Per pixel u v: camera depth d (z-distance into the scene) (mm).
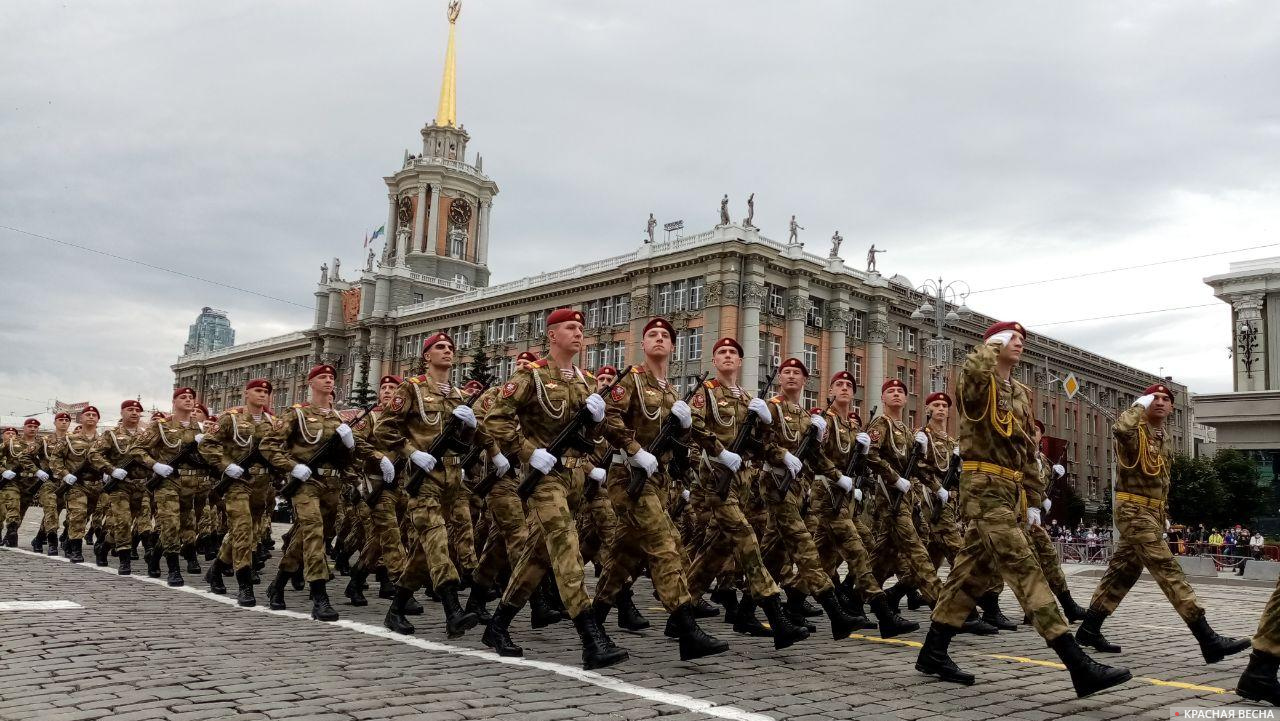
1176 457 40906
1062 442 30406
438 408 9078
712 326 46125
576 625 6586
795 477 8445
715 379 8375
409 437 8984
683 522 11500
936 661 6562
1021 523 7219
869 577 8516
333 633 8148
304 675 6168
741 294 46344
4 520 17516
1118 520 8117
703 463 7938
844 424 9828
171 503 12086
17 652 6734
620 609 8961
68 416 15984
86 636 7484
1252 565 22406
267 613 9422
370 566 10492
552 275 57000
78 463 14797
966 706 5750
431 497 8297
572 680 6211
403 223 79750
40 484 17859
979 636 9203
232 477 10320
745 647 7930
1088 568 24094
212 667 6371
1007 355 6492
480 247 81188
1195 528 38719
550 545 6734
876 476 9758
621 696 5738
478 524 11430
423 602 10891
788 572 9000
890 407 10391
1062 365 67625
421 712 5191
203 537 14703
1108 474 71312
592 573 14938
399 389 9016
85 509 14852
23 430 17797
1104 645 8289
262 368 86750
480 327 61719
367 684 5930
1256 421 38500
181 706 5223
